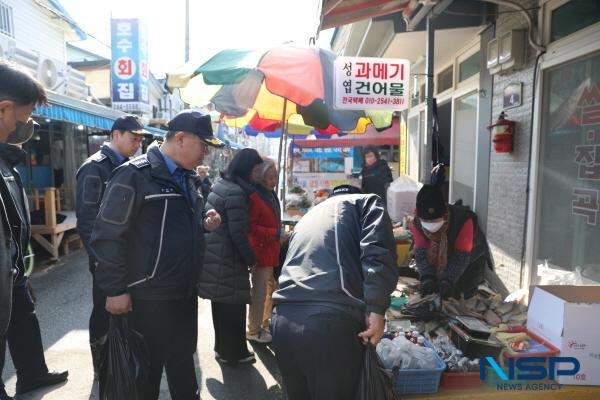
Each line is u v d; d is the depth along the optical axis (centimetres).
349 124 444
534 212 383
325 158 859
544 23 365
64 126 1032
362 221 207
